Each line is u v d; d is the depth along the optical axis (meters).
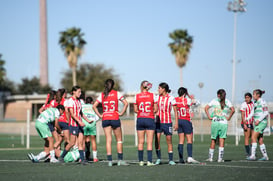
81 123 34.44
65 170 30.47
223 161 36.75
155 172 28.77
